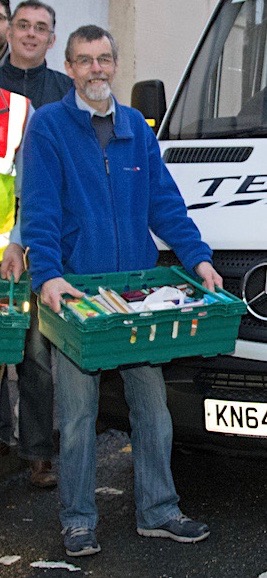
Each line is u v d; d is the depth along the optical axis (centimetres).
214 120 569
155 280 456
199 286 447
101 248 444
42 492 527
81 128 440
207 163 517
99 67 430
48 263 425
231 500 509
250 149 519
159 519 463
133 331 406
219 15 621
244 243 454
